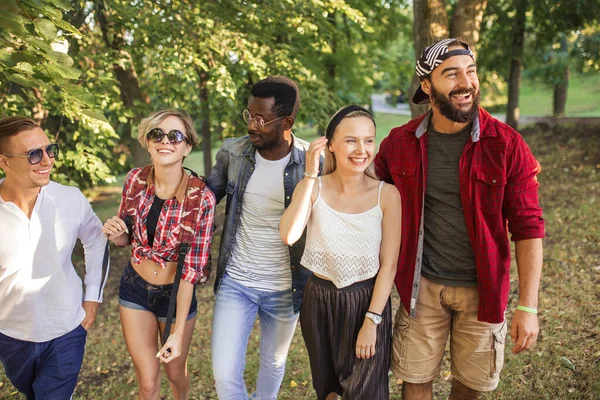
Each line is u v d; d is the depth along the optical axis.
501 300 2.28
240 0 5.97
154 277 2.55
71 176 7.51
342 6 6.06
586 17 9.67
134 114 6.34
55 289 2.38
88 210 2.52
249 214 2.71
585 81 23.61
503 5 10.34
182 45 5.65
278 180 2.66
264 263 2.71
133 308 2.58
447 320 2.47
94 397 4.01
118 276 7.50
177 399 2.96
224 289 2.73
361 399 2.39
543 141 11.78
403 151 2.37
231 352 2.61
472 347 2.41
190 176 2.56
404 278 2.40
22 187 2.27
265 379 2.94
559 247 5.75
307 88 6.91
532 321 2.22
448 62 2.14
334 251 2.28
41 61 2.02
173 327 2.66
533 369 3.38
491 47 11.10
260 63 5.82
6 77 2.18
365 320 2.31
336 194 2.30
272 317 2.80
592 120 11.83
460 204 2.29
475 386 2.46
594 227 6.21
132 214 2.54
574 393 3.05
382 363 2.38
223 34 5.77
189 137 2.52
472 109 2.17
